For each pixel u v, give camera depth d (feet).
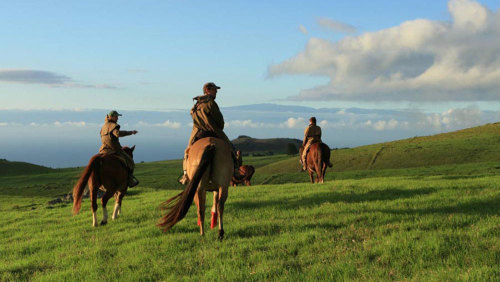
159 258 23.66
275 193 50.62
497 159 150.92
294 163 209.56
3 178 189.16
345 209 34.19
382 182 56.08
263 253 22.56
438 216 28.25
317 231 26.55
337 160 186.09
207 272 20.29
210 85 29.53
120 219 39.14
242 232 28.40
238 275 19.35
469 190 40.86
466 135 209.56
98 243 29.25
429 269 18.10
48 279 21.49
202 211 26.96
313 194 45.73
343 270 18.62
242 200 44.78
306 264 20.38
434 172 114.93
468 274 16.42
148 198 58.90
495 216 26.91
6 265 25.49
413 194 41.42
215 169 25.32
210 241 26.27
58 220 44.75
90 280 20.71
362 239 24.04
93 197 36.42
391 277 17.58
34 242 32.42
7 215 54.95
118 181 37.86
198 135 28.68
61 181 170.60
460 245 20.81
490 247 20.13
